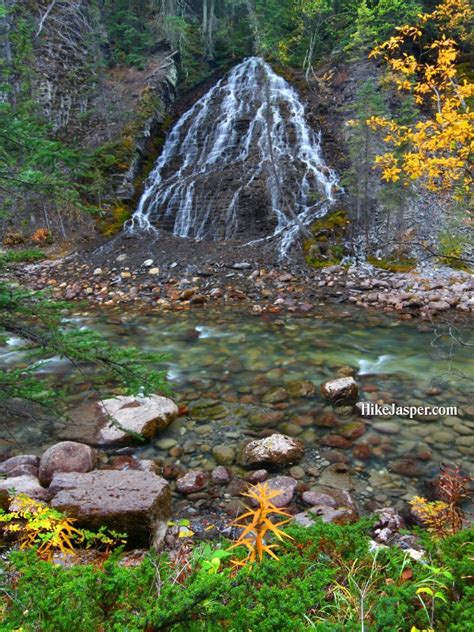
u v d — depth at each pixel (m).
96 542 3.29
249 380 7.42
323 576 1.75
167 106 24.39
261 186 18.12
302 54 26.73
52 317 3.35
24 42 17.94
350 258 14.51
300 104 22.75
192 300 12.24
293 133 20.89
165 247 15.93
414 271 13.34
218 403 6.59
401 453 5.16
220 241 16.38
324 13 25.34
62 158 3.34
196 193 18.50
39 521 2.75
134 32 25.41
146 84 23.94
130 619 1.48
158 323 10.75
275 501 4.19
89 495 3.56
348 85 22.84
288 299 12.22
